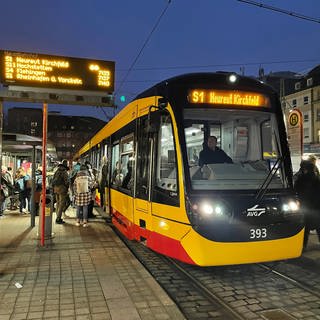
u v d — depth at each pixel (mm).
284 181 5910
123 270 6164
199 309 4828
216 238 5137
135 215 7320
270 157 6184
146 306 4621
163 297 4910
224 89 6145
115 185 9797
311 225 7262
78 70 7426
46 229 8609
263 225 5359
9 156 16844
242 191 5559
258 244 5277
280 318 4508
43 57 7219
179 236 5484
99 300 4816
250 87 6309
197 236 5168
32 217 10336
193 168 5672
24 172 13578
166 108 6090
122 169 8984
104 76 7562
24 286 5359
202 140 6051
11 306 4625
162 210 5988
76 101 7414
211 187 5543
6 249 7594
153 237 6277
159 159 6324
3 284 5449
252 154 6348
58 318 4277
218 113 6164
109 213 10719
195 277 6113
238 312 4707
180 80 6121
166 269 6645
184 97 5988
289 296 5254
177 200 5590
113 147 10562
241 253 5211
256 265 6758
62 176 11102
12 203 14594
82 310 4492
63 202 11141
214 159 6074
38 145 10523
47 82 7207
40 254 7211
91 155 17328
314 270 6488
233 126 6355
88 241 8438
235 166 6004
